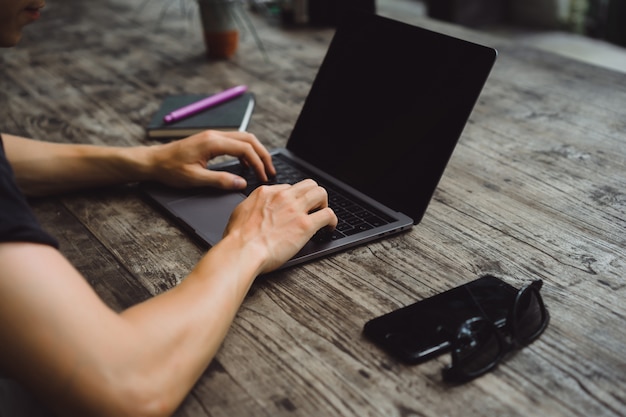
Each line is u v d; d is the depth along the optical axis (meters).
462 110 1.06
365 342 0.83
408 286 0.93
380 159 1.16
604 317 0.86
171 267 1.00
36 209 1.19
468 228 1.08
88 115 1.60
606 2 3.51
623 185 1.21
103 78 1.85
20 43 2.17
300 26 2.24
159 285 0.96
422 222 1.10
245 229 0.94
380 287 0.93
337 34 1.33
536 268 0.97
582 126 1.45
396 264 0.99
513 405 0.73
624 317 0.86
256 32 2.20
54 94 1.74
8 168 0.74
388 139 1.16
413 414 0.72
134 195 1.22
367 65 1.25
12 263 0.69
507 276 0.95
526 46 1.96
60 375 0.68
